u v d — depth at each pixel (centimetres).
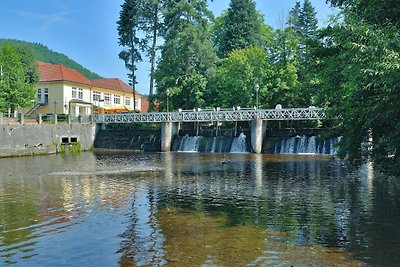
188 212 1491
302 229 1238
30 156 4134
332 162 3250
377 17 1278
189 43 5347
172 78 5388
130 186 2108
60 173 2680
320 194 1811
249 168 2892
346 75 1273
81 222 1359
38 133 4431
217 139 4756
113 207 1587
